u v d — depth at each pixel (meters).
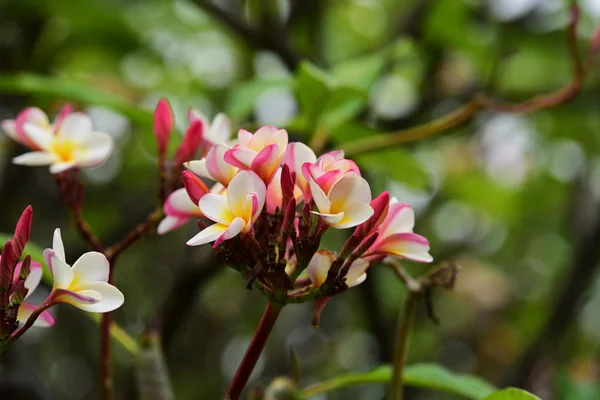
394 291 3.60
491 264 4.52
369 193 1.23
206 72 3.35
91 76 2.97
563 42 2.83
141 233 1.42
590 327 4.31
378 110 2.78
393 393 1.41
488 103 1.74
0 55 2.64
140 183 3.57
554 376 2.65
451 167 3.96
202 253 1.85
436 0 2.72
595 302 4.31
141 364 1.44
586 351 3.99
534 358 2.74
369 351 3.39
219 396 4.18
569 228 3.63
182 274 1.83
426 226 3.98
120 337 1.50
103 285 1.23
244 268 1.24
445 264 1.40
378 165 1.91
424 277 1.40
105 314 1.41
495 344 3.93
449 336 4.23
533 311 3.73
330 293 1.24
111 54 2.93
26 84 1.65
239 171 1.25
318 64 2.43
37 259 1.53
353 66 1.80
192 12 3.16
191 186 1.25
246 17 2.65
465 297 4.11
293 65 2.36
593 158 3.42
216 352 4.23
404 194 3.05
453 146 3.93
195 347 4.15
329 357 4.37
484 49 2.85
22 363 2.04
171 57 3.34
